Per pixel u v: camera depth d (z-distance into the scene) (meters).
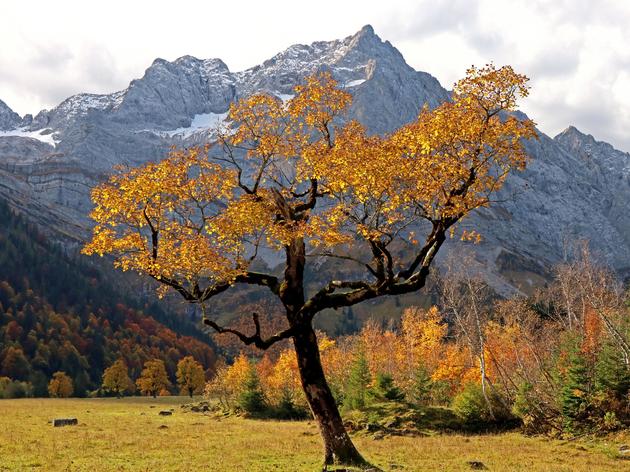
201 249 21.12
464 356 75.81
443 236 20.38
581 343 51.75
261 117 24.78
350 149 21.52
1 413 62.00
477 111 19.59
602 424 39.69
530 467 26.81
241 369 94.62
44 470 24.44
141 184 21.59
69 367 171.38
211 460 28.28
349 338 111.94
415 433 43.34
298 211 24.42
